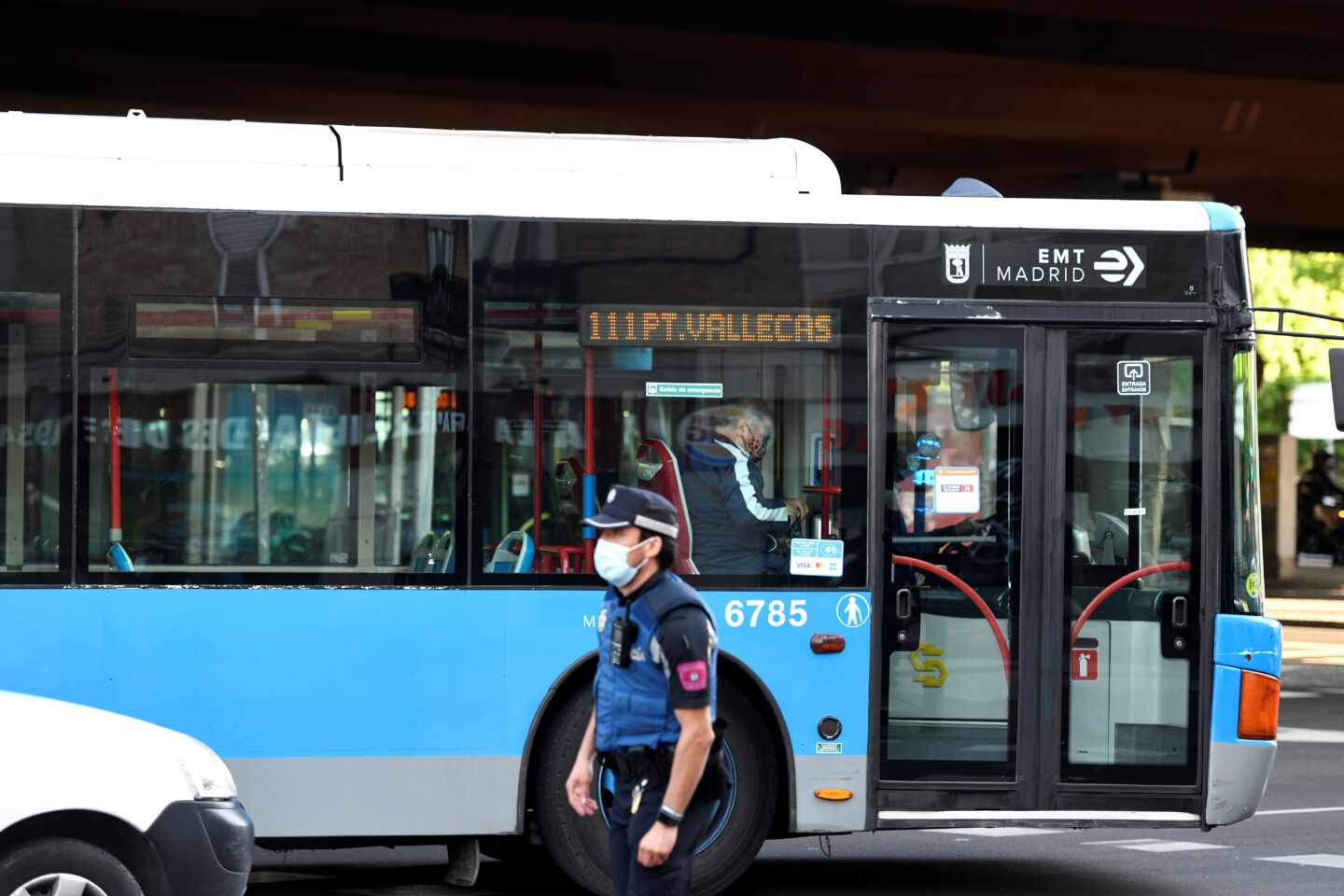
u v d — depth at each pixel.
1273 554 52.78
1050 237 12.57
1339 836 15.50
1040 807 12.36
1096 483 12.52
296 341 11.68
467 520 11.77
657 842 7.76
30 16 29.05
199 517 11.49
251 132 11.88
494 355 11.88
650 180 12.27
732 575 12.09
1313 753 21.22
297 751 11.52
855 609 12.17
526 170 12.12
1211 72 32.84
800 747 12.09
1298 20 31.69
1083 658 12.45
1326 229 50.75
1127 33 32.22
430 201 11.90
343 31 30.48
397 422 11.76
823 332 12.28
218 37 30.25
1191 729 12.51
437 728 11.66
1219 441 12.57
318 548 11.61
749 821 12.12
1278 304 61.06
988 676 12.34
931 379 12.40
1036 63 32.03
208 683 11.43
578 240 12.04
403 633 11.65
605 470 11.97
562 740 11.88
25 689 11.24
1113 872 13.74
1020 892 12.88
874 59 31.78
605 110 34.41
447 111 34.22
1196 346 12.64
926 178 41.69
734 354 12.16
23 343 11.38
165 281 11.56
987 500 12.42
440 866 14.01
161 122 11.79
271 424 11.63
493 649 11.73
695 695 7.80
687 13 29.77
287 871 13.74
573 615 11.81
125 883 8.92
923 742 12.26
